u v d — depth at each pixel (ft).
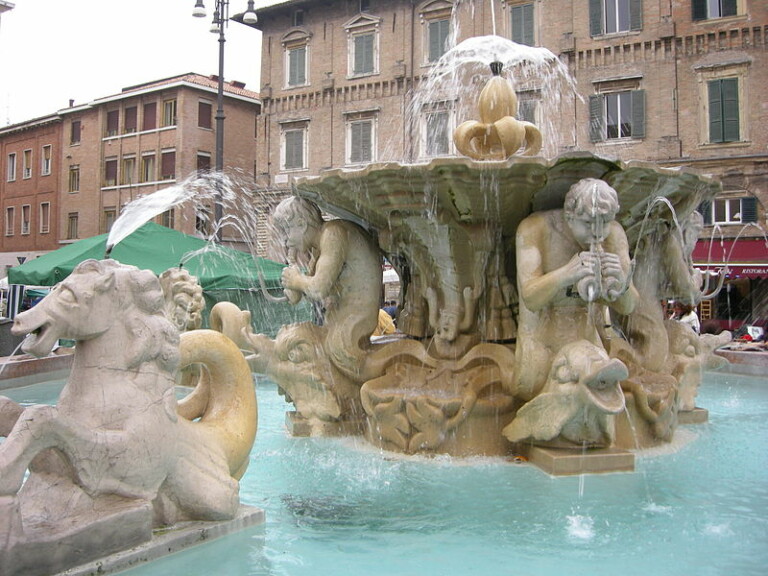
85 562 8.30
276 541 10.68
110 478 8.93
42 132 140.26
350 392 18.39
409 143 98.63
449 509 12.26
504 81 18.54
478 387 16.16
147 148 122.83
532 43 88.74
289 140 107.45
